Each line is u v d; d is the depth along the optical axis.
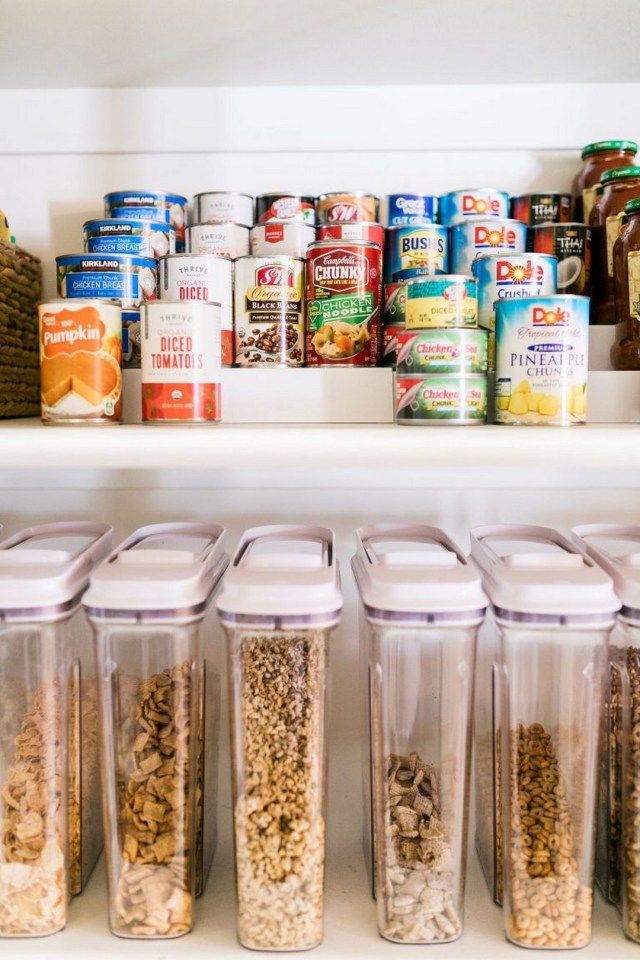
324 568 0.74
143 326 0.76
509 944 0.73
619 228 0.92
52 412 0.75
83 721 0.81
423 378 0.76
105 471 1.11
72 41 0.93
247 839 0.72
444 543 0.86
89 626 0.80
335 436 0.68
